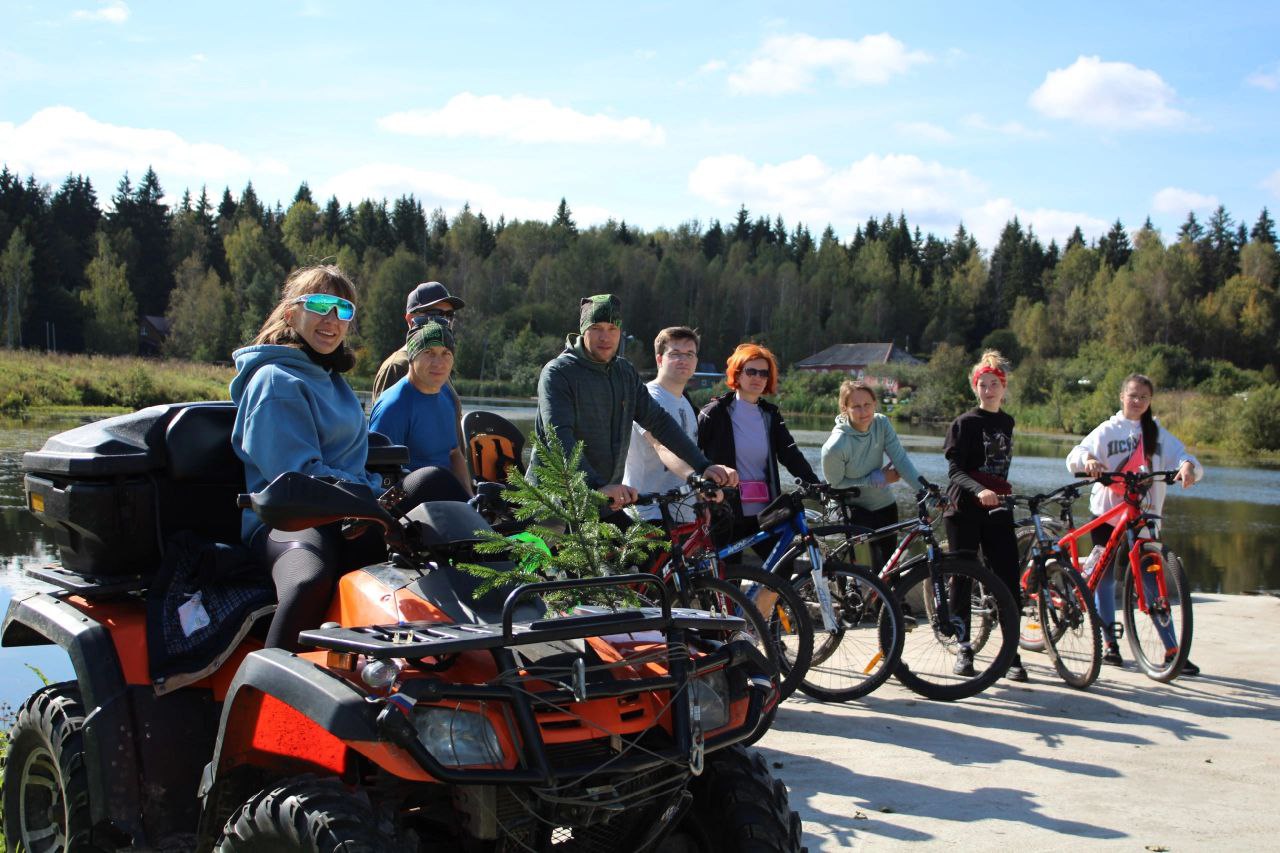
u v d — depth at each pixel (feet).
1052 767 17.78
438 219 591.37
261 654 9.85
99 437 12.37
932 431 198.49
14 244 328.90
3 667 24.81
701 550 19.98
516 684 9.46
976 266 596.70
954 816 15.42
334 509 10.16
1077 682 23.16
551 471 12.35
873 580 21.76
